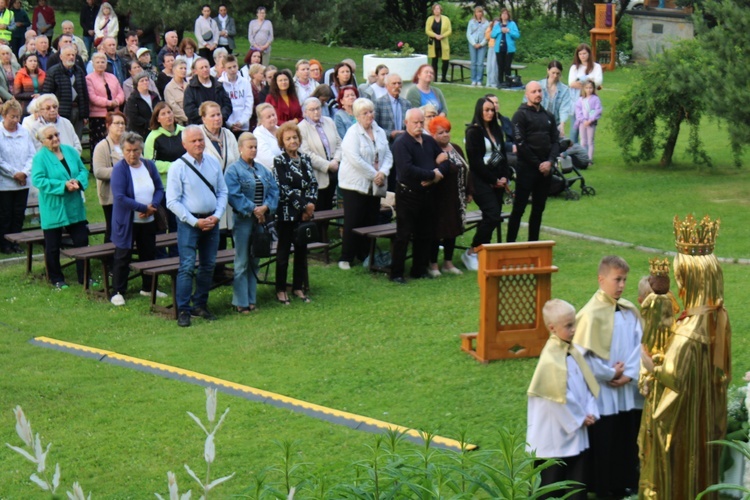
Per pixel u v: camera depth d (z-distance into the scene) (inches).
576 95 849.5
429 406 380.2
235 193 476.1
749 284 526.0
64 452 346.0
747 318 468.4
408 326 470.6
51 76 737.0
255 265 495.8
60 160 520.4
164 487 320.2
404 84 954.1
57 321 480.4
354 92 631.8
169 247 554.3
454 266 571.2
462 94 1147.9
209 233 477.7
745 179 781.3
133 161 495.2
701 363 278.1
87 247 521.0
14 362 429.1
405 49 965.2
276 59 1325.0
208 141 545.0
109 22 1093.8
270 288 531.2
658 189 753.6
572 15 1531.7
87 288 514.9
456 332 460.4
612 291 315.6
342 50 1423.5
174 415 374.6
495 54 1188.5
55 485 143.6
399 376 410.6
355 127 550.0
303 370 418.9
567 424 299.7
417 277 549.3
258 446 347.9
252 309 497.0
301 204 494.9
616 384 313.7
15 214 581.0
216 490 317.4
